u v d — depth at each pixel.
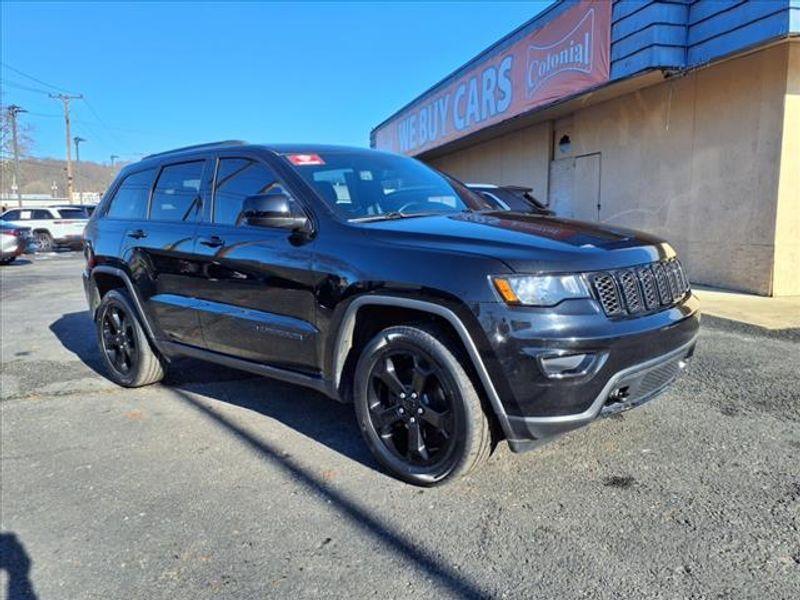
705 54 8.03
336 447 3.76
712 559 2.49
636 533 2.70
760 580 2.35
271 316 3.70
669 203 9.63
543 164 13.12
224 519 2.97
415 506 3.01
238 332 3.94
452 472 3.06
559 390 2.73
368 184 3.98
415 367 3.13
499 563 2.53
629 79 8.98
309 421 4.21
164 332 4.60
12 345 6.77
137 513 3.05
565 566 2.49
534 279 2.78
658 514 2.84
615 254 3.02
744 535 2.65
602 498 3.01
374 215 3.65
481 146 16.39
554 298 2.77
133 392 4.99
